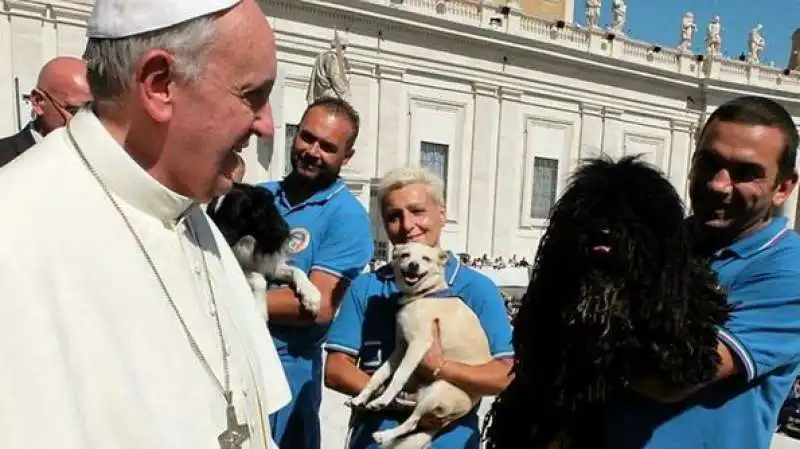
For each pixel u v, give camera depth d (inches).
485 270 1096.8
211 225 76.5
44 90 124.3
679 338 77.4
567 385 85.4
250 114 59.2
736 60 1701.5
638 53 1571.1
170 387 54.7
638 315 78.7
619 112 1562.5
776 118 86.2
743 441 82.4
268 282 138.9
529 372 90.6
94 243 53.3
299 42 1181.7
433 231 127.0
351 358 126.0
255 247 133.2
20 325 47.0
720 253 89.2
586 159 91.7
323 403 327.3
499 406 97.0
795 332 81.9
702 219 90.0
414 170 128.1
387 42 1269.7
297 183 149.3
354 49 1237.7
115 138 57.5
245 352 69.1
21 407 46.1
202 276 66.5
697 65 1658.5
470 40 1344.7
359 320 128.3
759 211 87.1
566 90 1486.2
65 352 49.0
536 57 1430.9
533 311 90.1
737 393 83.0
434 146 1346.0
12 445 45.4
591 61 1489.9
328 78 628.4
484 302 126.0
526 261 1360.7
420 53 1306.6
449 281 126.4
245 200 135.3
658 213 80.7
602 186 83.6
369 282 131.0
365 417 125.2
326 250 140.9
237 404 63.2
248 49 56.8
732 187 86.0
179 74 54.8
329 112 143.2
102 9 55.4
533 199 1471.5
